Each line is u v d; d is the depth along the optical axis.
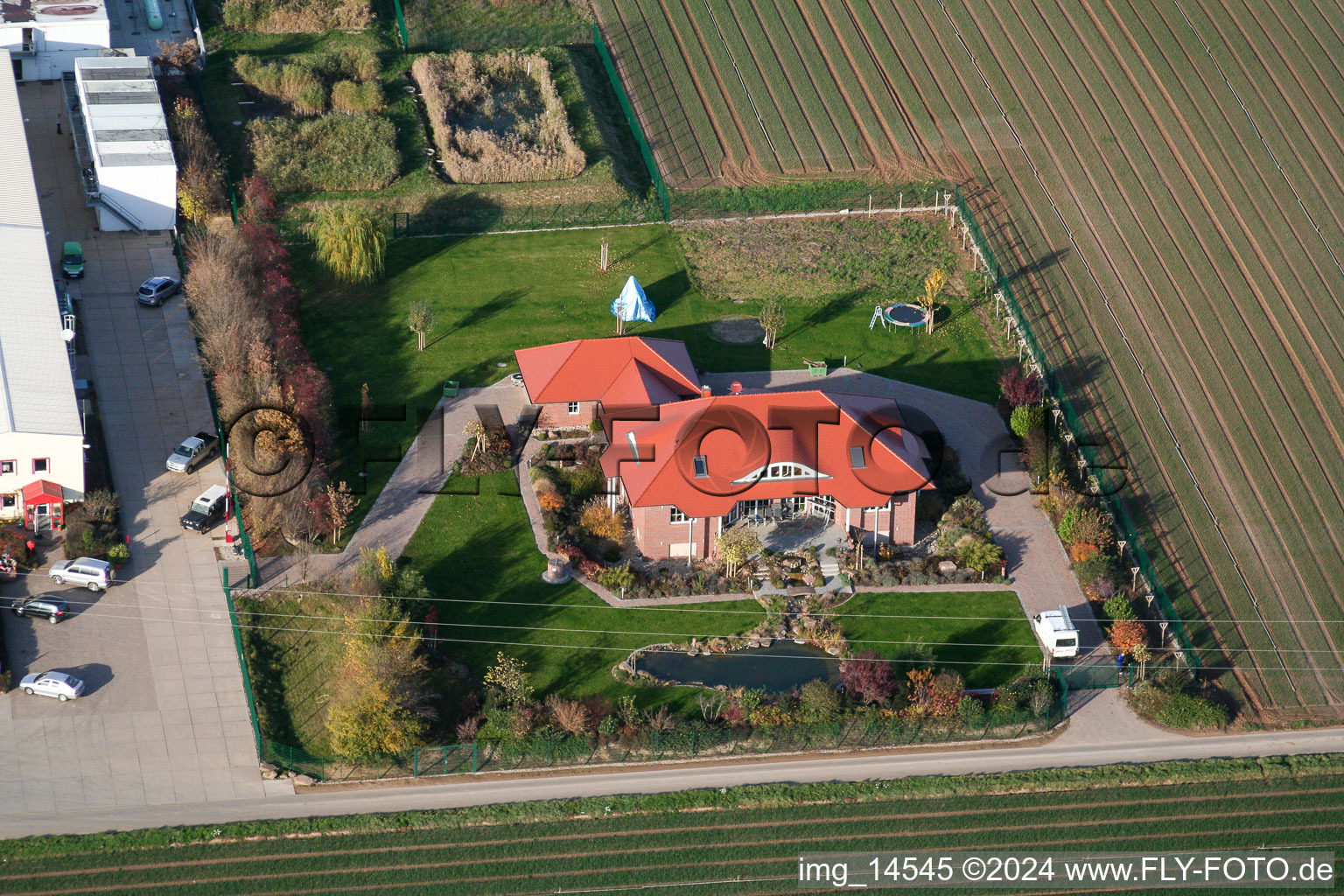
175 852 72.69
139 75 120.81
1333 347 108.94
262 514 89.38
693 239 116.94
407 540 89.56
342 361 102.00
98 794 74.62
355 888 72.06
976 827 77.06
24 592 84.00
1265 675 86.56
